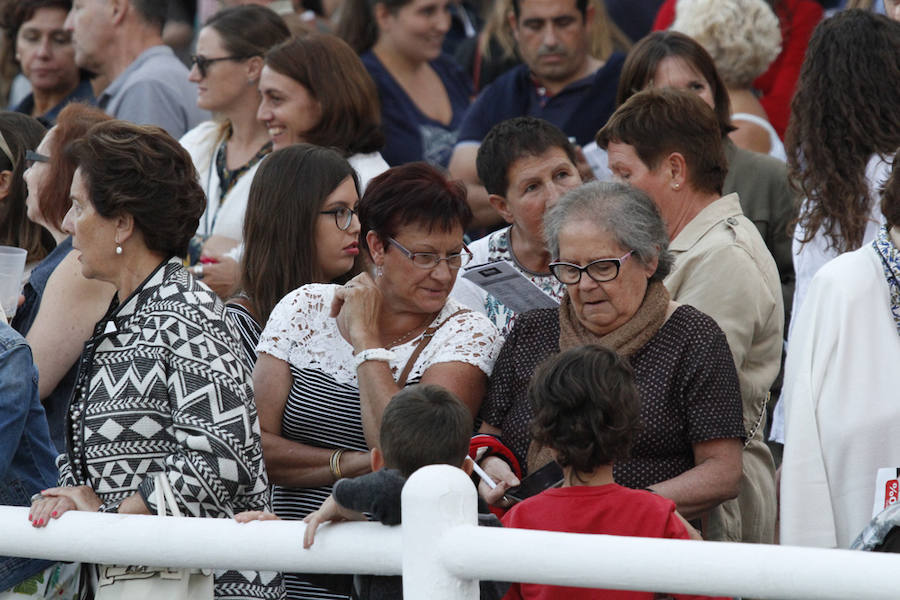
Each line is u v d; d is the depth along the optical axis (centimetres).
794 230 1647
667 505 1086
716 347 1254
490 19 2591
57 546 1076
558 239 1276
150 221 1184
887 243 1262
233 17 2094
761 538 1392
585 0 2269
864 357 1240
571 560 882
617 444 1077
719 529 1351
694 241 1446
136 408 1142
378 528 976
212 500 1121
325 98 1925
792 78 2289
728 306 1384
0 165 1827
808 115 1582
